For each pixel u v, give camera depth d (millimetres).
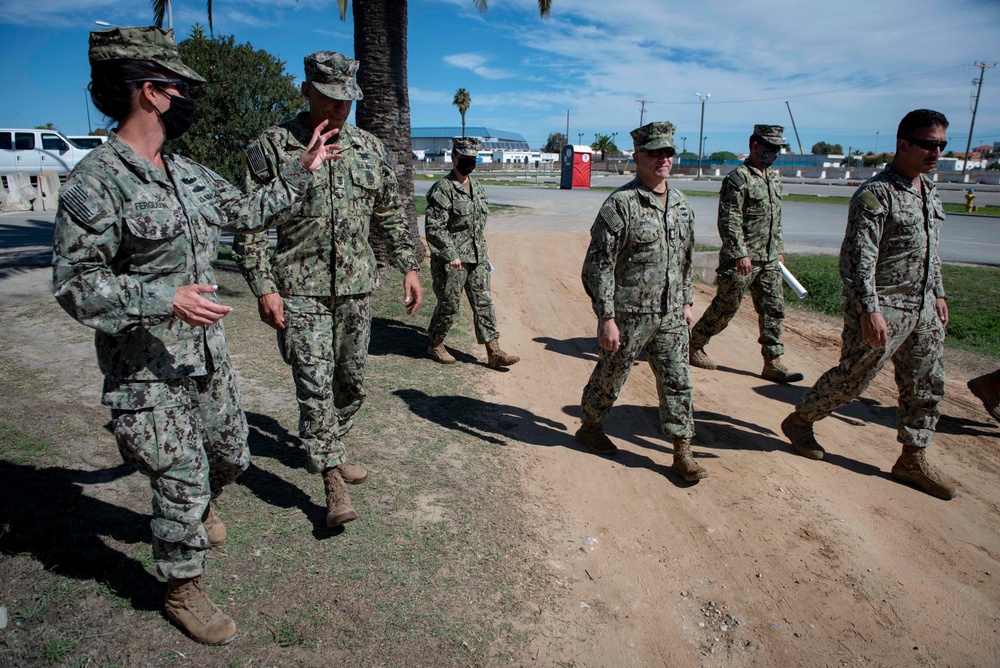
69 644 2449
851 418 5676
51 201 19391
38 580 2742
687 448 4348
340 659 2582
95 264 2170
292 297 3367
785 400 6023
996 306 9031
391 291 8875
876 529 3961
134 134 2367
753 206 6160
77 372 5199
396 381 5730
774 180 6234
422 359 6445
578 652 2846
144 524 3246
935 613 3287
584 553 3539
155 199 2334
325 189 3326
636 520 3908
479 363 6551
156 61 2303
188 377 2482
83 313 2135
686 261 4238
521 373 6391
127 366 2326
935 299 4309
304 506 3588
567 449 4742
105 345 2334
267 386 5238
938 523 4059
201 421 2736
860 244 4086
